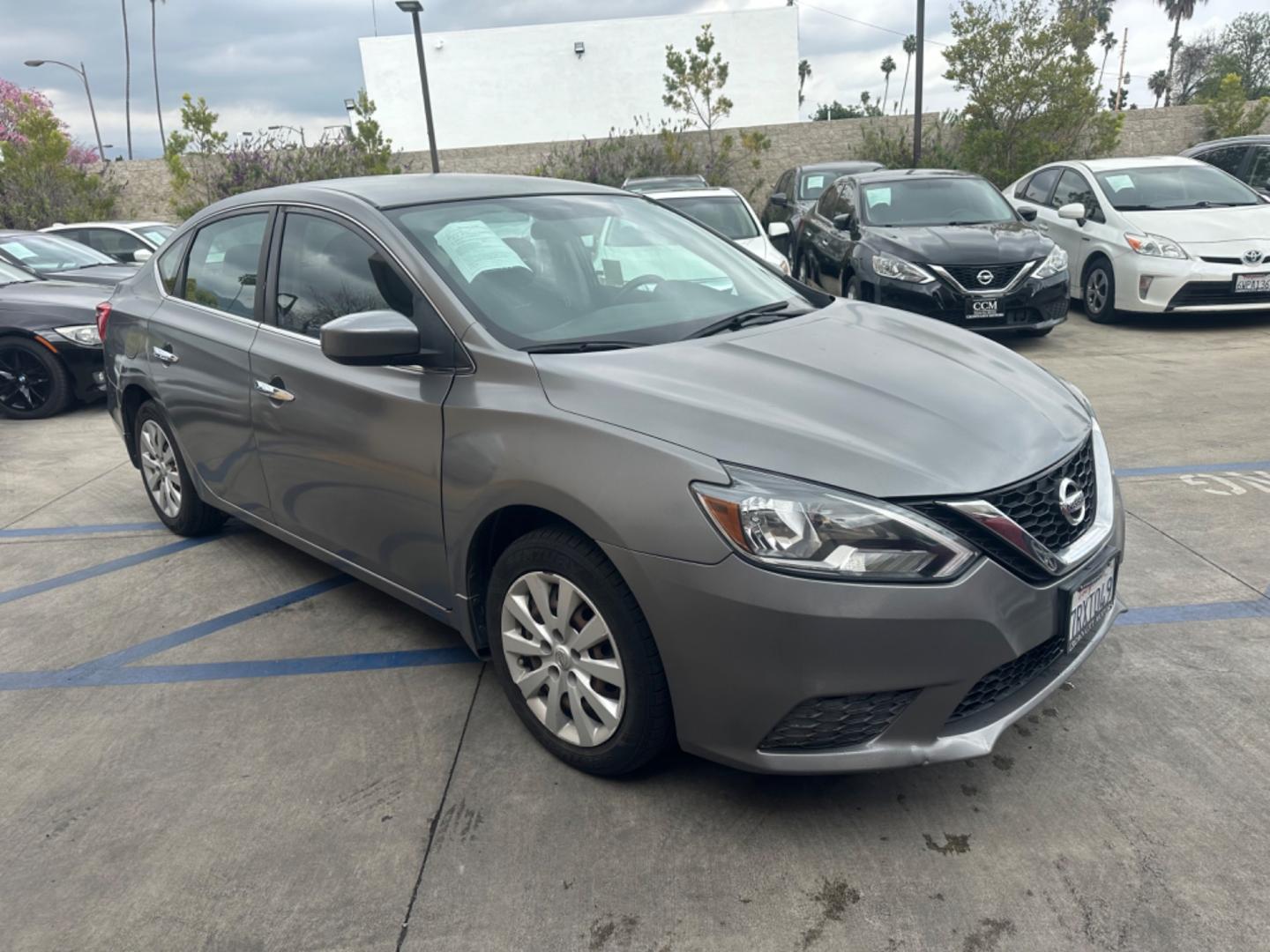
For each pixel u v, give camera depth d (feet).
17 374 25.12
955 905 7.08
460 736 9.59
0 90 102.89
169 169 66.18
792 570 7.02
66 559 15.08
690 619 7.35
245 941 7.11
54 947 7.16
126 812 8.70
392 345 8.94
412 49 116.06
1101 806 8.06
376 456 9.89
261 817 8.50
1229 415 19.45
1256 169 36.11
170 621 12.64
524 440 8.35
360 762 9.26
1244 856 7.40
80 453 21.72
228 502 13.38
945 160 63.57
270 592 13.34
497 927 7.11
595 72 116.78
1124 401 20.99
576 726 8.62
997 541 7.34
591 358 8.86
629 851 7.82
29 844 8.33
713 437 7.57
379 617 12.40
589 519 7.75
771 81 115.65
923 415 8.05
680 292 10.77
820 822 8.04
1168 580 12.18
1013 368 9.75
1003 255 26.32
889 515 7.05
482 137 118.42
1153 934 6.72
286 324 11.49
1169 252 28.12
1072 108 58.03
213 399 12.55
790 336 9.79
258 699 10.52
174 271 14.25
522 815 8.32
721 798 8.42
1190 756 8.64
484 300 9.55
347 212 10.87
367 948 6.98
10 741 9.99
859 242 29.09
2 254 29.43
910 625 7.00
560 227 11.14
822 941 6.83
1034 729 9.17
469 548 9.12
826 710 7.25
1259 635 10.71
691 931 6.98
